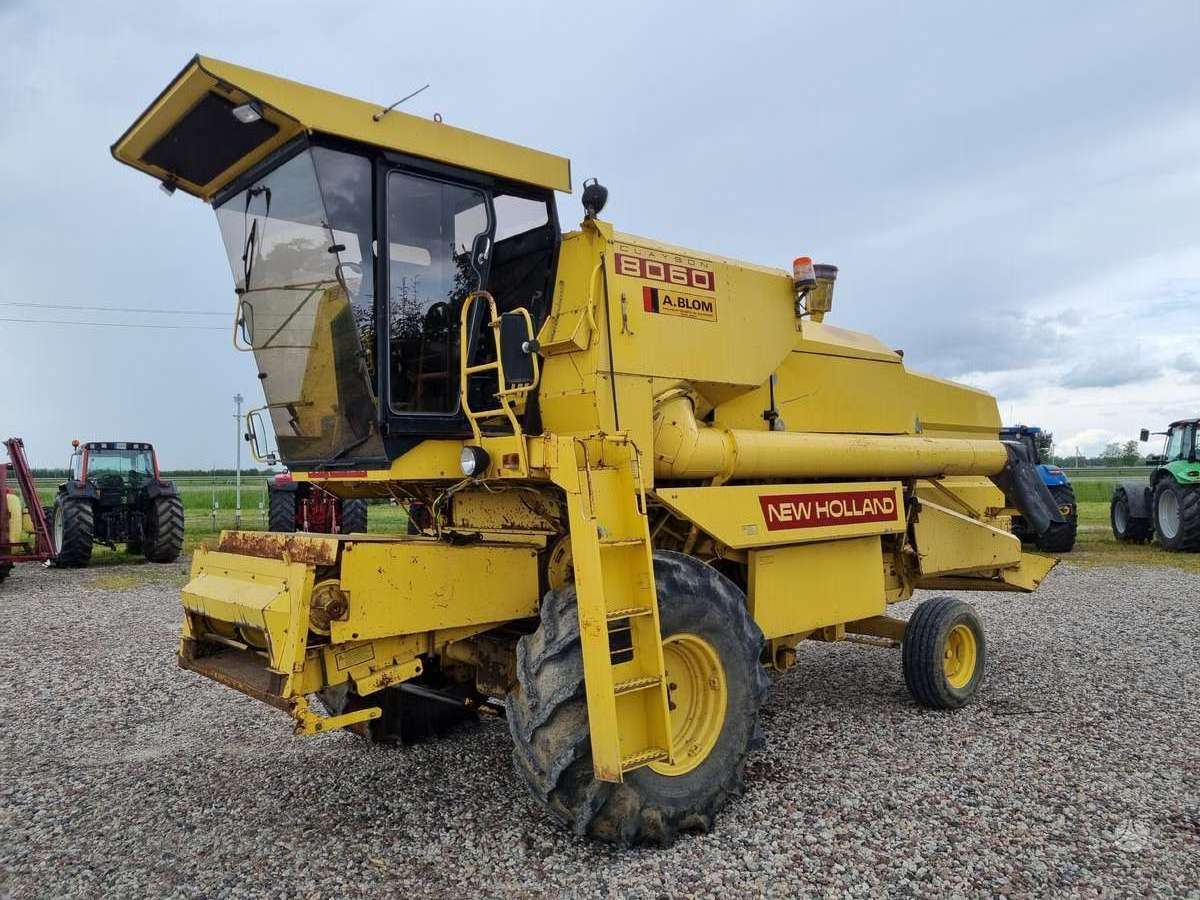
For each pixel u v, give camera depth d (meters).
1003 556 6.29
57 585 11.52
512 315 3.46
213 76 3.22
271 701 3.35
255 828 3.66
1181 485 13.90
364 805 3.88
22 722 5.30
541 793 3.27
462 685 4.74
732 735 3.69
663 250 4.26
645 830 3.33
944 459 5.63
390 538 3.91
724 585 3.79
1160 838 3.45
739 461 4.33
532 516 4.09
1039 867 3.21
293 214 3.75
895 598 5.75
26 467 12.64
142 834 3.62
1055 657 6.70
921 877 3.15
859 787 4.01
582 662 3.31
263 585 3.55
